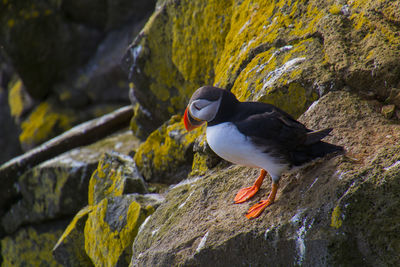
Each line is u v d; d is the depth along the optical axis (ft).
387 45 22.38
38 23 63.31
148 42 37.99
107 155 33.88
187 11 35.47
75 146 44.29
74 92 65.87
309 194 18.85
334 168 18.85
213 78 34.96
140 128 42.16
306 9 27.04
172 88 38.19
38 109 68.03
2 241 43.57
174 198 25.31
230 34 31.91
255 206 20.10
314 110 22.15
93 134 44.96
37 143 65.51
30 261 41.39
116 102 65.51
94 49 65.67
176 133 32.63
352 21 24.66
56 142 43.39
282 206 19.39
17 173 42.19
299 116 23.80
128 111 47.16
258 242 18.78
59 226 40.04
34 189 40.96
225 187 23.04
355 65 22.30
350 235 17.20
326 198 17.87
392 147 18.74
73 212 39.22
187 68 36.11
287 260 18.34
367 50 22.84
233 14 32.37
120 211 27.58
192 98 19.80
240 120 18.95
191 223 21.72
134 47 38.88
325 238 17.22
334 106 21.88
